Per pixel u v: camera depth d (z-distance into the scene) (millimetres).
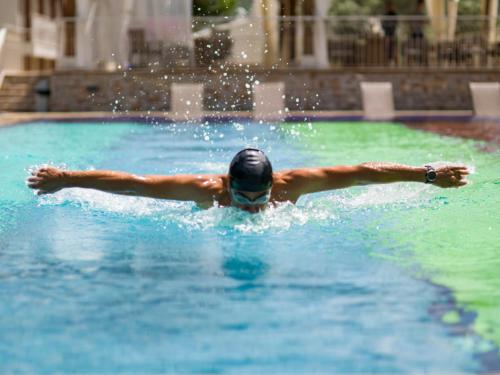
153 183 4285
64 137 10344
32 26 17547
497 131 10914
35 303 2918
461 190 5379
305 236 4020
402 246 3822
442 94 15617
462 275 3285
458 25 16938
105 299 2959
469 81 15594
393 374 2215
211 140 10023
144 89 15406
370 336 2531
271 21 16391
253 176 4031
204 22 16266
